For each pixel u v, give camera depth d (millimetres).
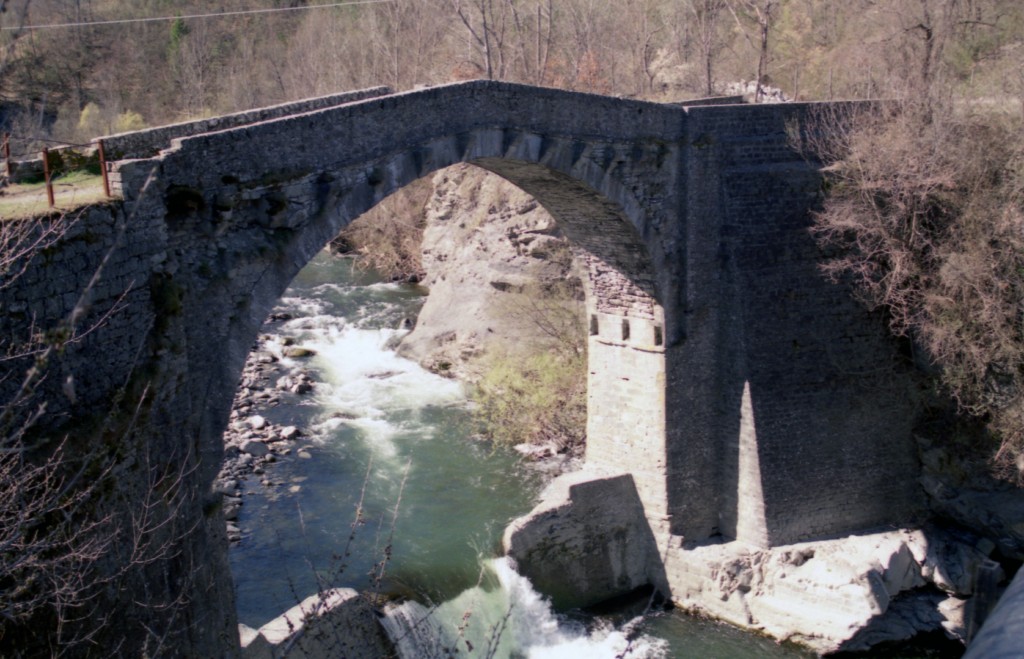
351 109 15891
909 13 30844
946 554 22328
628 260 21953
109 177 11938
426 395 30250
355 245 47062
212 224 14023
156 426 12328
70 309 10852
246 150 14383
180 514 12789
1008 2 33875
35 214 10492
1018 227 21156
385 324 36656
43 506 9398
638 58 44906
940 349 21938
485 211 34406
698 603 22359
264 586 19281
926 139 21938
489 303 32906
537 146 18969
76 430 10742
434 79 45938
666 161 21281
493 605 20109
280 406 28891
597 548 22578
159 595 12211
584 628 21547
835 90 38844
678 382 22344
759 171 22094
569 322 30000
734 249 21953
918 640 20891
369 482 24219
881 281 22250
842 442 22625
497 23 47156
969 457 22484
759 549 22234
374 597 18125
